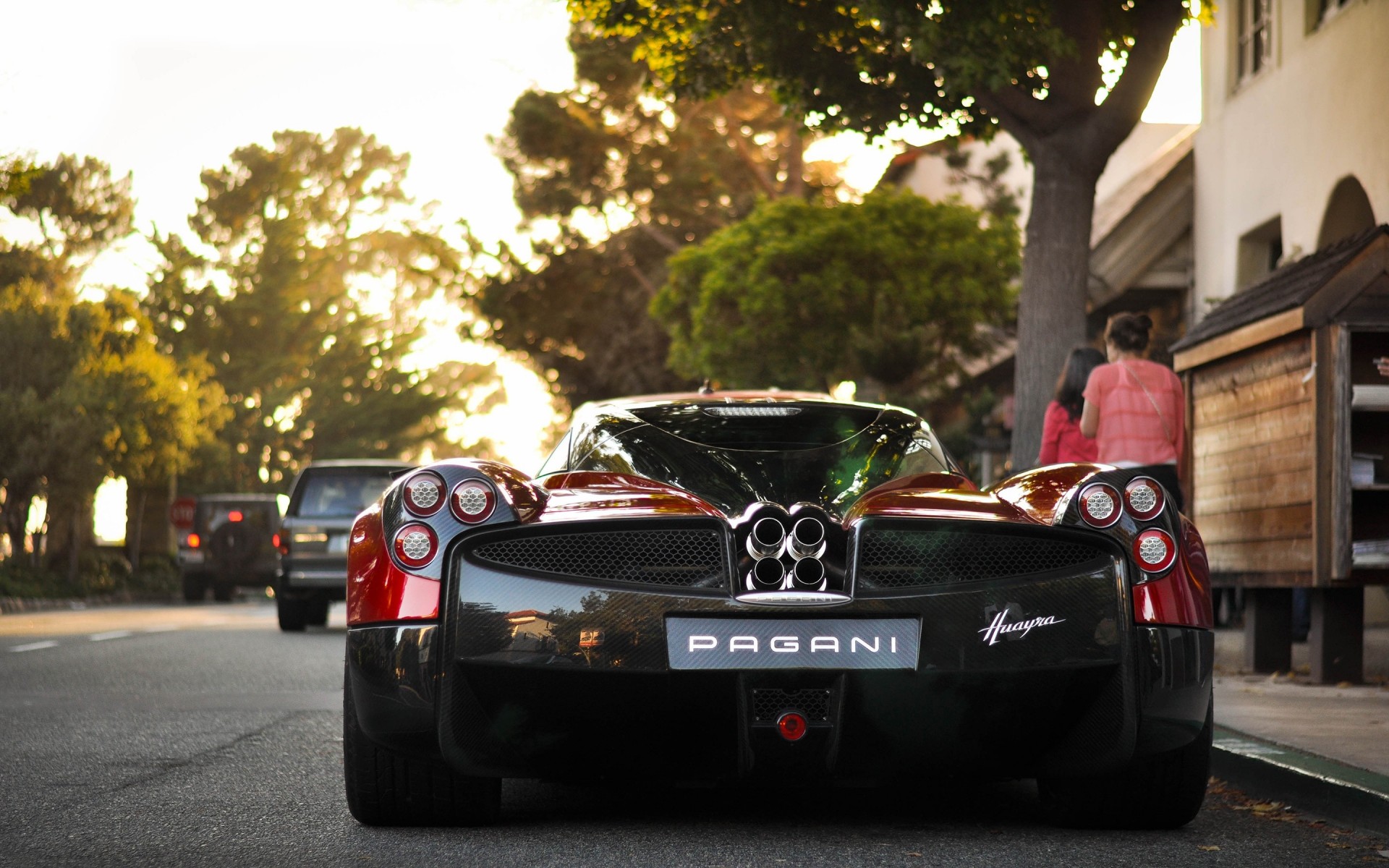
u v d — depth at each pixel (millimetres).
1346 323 7215
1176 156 18172
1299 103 14023
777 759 3781
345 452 53344
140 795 4824
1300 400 7516
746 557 3791
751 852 3875
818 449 4512
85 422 27156
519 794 4812
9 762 5590
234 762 5570
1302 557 7418
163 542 39000
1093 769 3918
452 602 3840
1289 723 5758
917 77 10227
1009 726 3830
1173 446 7086
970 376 21312
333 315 55344
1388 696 6801
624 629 3754
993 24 8734
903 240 19703
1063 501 4008
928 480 4332
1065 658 3824
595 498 4051
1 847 3971
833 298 19438
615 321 33625
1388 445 7801
